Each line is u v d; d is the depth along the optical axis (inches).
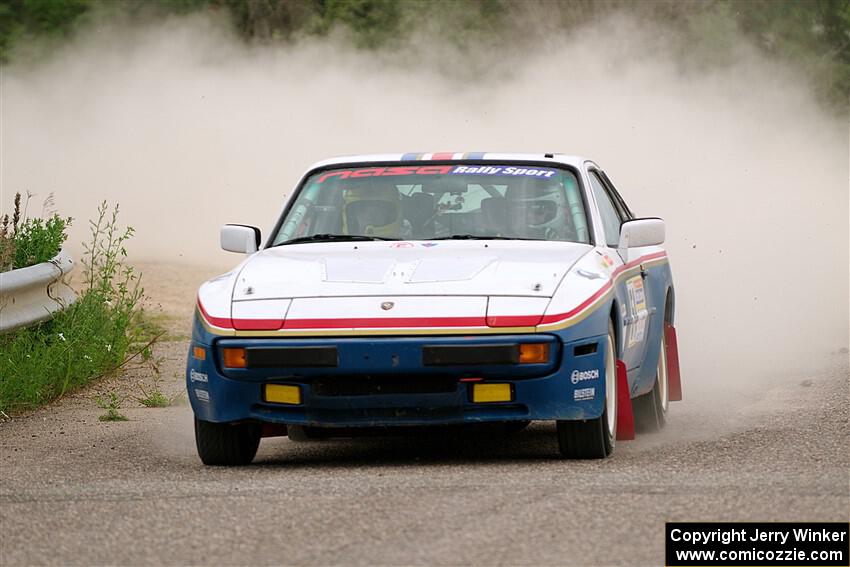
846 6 4050.2
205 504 829.2
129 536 754.8
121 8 4168.3
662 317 1246.9
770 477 875.4
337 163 1189.7
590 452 981.2
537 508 784.3
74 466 1028.5
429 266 1010.1
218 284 1031.6
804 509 776.3
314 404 961.5
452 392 949.8
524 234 1101.1
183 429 1250.0
